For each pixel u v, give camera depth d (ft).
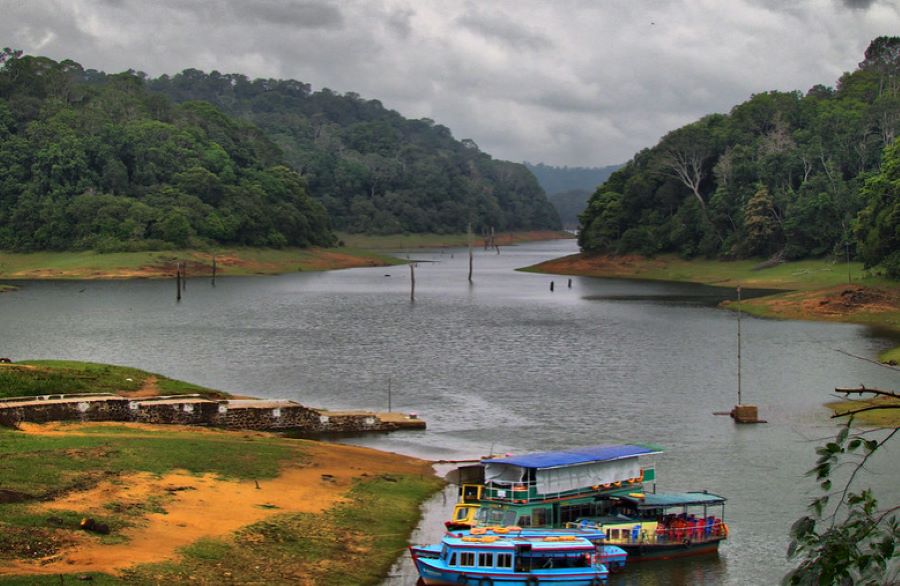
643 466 148.97
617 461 142.20
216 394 225.35
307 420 204.33
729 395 242.99
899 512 134.21
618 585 121.80
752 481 165.58
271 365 290.56
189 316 426.92
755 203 629.92
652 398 239.50
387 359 303.07
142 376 231.71
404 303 498.28
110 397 195.93
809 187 615.16
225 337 355.36
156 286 604.90
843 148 648.79
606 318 419.74
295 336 359.05
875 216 488.44
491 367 287.48
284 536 128.47
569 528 131.95
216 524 128.67
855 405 227.81
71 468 142.51
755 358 301.63
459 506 139.85
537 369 283.79
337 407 231.09
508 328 384.88
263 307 472.85
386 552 129.39
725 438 197.36
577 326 390.63
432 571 119.03
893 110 647.56
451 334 366.22
